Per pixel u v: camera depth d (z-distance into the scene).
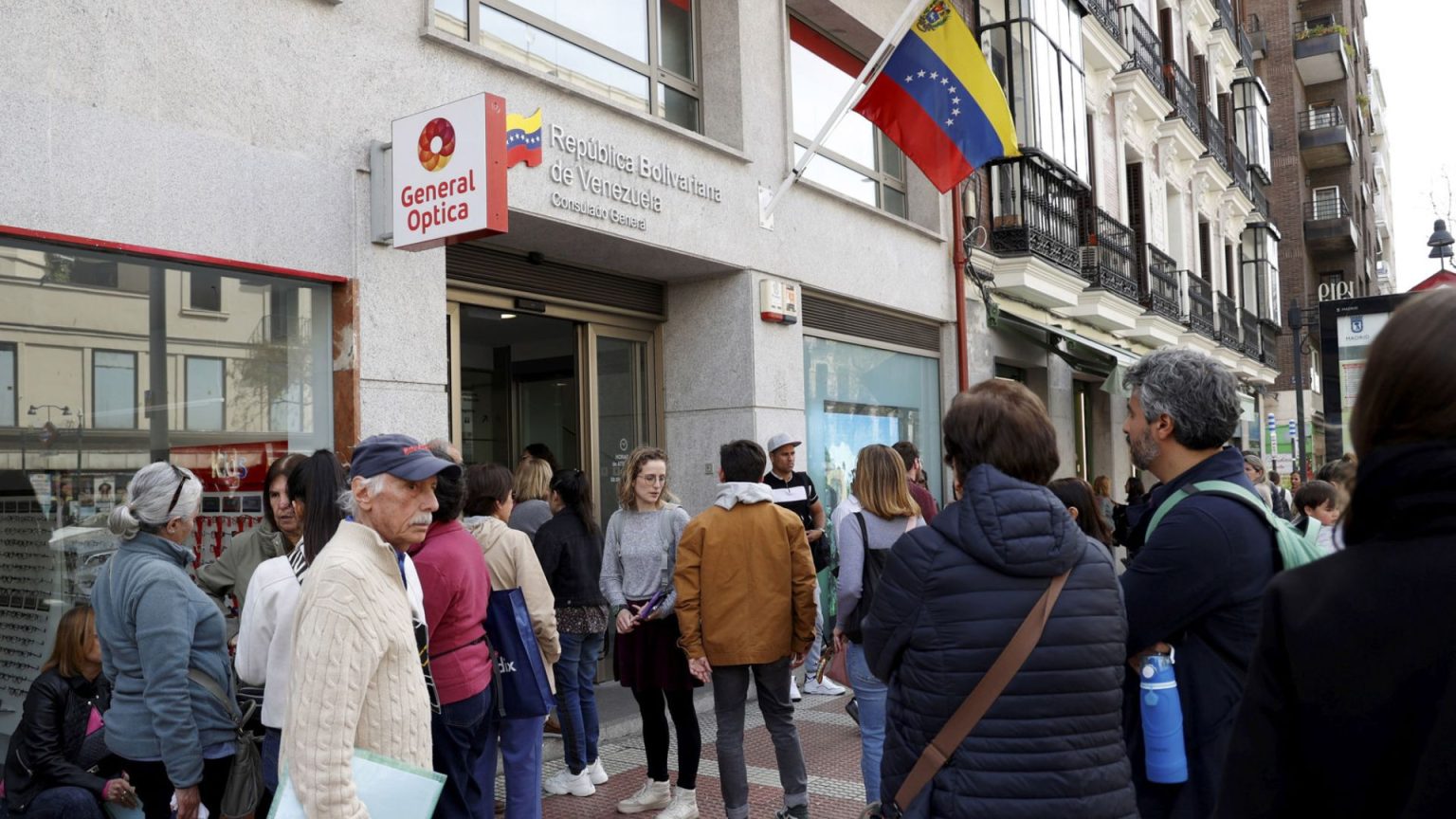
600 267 8.42
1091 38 16.06
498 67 6.60
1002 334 13.34
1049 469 2.53
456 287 7.20
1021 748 2.24
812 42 10.64
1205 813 2.48
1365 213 43.91
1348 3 40.53
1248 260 27.48
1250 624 2.48
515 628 4.13
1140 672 2.55
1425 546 1.34
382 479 2.63
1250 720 1.45
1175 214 21.59
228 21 5.15
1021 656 2.27
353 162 5.71
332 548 2.51
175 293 5.01
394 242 5.56
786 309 9.16
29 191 4.39
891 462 4.80
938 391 12.18
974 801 2.22
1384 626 1.32
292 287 5.52
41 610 4.45
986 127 9.09
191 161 4.97
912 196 12.06
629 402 8.90
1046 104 13.37
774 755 6.48
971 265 12.27
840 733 7.04
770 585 4.80
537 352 8.77
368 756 2.34
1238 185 25.08
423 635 3.11
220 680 3.55
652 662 5.27
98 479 4.68
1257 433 27.97
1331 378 7.04
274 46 5.36
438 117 5.36
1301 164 36.41
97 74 4.63
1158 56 19.92
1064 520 2.39
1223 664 2.51
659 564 5.39
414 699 2.55
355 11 5.77
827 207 10.00
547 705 4.15
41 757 3.59
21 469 4.41
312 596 2.40
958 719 2.28
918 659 2.36
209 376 5.13
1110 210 17.47
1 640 4.29
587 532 5.83
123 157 4.71
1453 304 1.38
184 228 4.94
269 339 5.41
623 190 7.46
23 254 4.45
